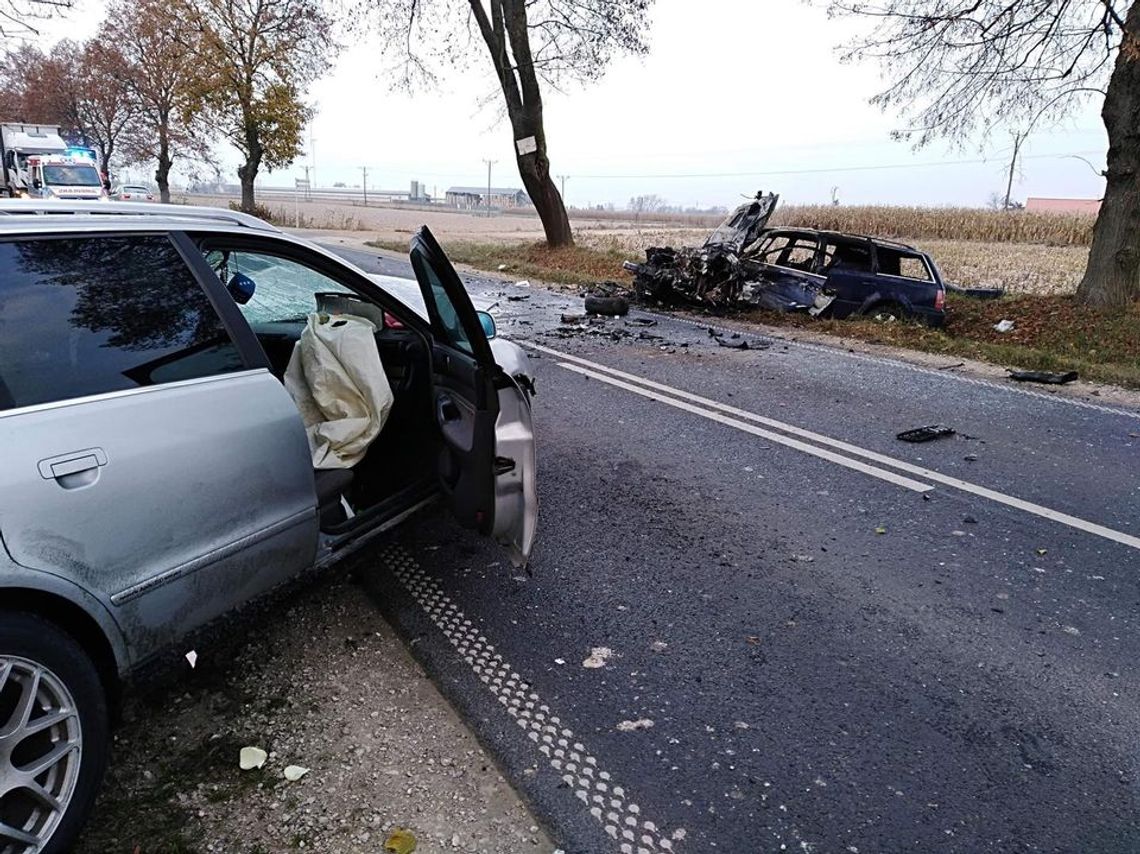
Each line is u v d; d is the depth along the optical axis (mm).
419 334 3646
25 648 1832
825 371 8469
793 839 2201
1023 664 3072
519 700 2789
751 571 3801
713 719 2715
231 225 2854
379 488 3564
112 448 2100
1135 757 2564
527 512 2998
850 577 3760
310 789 2324
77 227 2293
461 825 2217
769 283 12438
